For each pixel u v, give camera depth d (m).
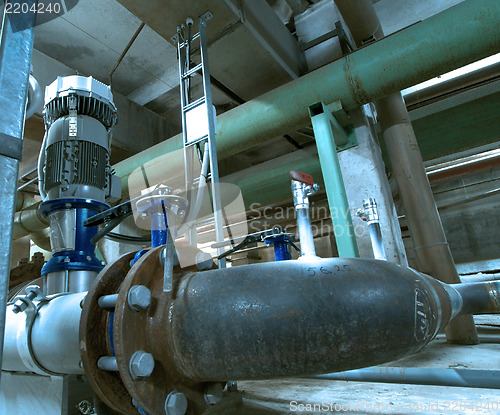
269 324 0.58
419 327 0.62
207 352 0.60
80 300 0.85
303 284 0.60
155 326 0.65
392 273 0.65
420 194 2.60
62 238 1.32
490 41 1.94
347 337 0.57
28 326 0.90
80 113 1.50
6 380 1.11
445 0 3.43
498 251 5.37
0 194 0.53
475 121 2.93
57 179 1.39
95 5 3.11
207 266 0.83
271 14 3.00
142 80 4.10
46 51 3.51
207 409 0.72
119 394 0.70
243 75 3.08
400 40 2.15
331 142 2.30
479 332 2.81
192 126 2.05
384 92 2.34
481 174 5.62
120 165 3.42
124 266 0.82
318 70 2.50
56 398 0.94
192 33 2.53
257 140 2.80
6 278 0.52
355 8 2.70
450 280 2.42
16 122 0.57
